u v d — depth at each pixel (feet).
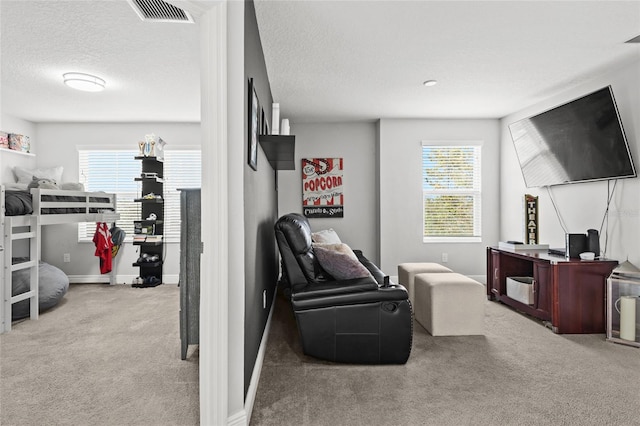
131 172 17.76
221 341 5.41
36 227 11.93
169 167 17.74
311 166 17.53
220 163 5.40
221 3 5.33
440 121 16.84
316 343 8.16
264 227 10.16
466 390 6.99
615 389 7.05
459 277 10.98
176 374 7.81
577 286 10.44
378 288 8.11
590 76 11.55
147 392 7.04
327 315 8.13
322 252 8.56
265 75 10.55
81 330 10.70
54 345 9.50
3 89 12.75
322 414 6.17
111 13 7.91
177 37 9.03
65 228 17.44
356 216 17.61
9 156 15.80
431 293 10.17
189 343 8.63
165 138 17.70
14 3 7.48
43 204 12.33
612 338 9.68
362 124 17.58
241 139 5.84
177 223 17.66
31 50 9.71
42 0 7.38
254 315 7.43
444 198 16.99
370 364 8.16
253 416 6.12
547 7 7.67
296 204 17.62
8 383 7.39
